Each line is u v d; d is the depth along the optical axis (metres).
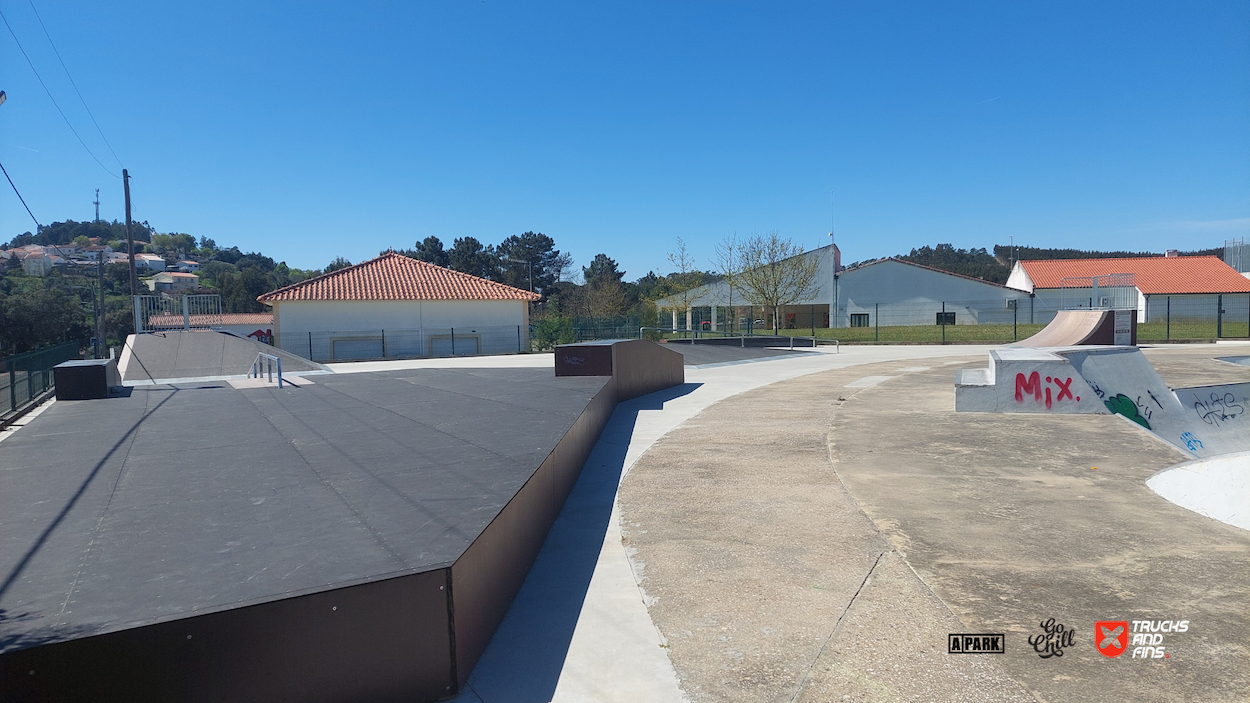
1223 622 3.58
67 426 7.16
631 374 13.29
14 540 3.41
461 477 4.68
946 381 14.90
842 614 3.79
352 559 3.04
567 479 6.49
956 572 4.34
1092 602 3.86
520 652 3.44
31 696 2.23
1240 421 12.07
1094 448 7.98
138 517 3.81
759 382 16.06
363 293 31.23
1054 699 2.92
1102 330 19.88
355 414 7.88
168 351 14.82
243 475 4.83
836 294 46.62
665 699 3.00
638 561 4.74
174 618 2.42
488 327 33.25
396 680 2.82
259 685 2.55
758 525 5.43
